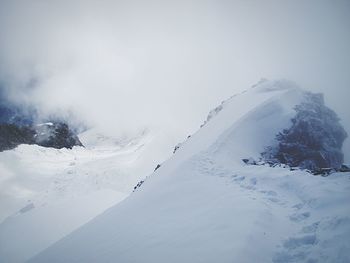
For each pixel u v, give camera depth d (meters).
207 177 19.12
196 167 22.05
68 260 13.17
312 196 11.53
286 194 13.52
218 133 31.61
